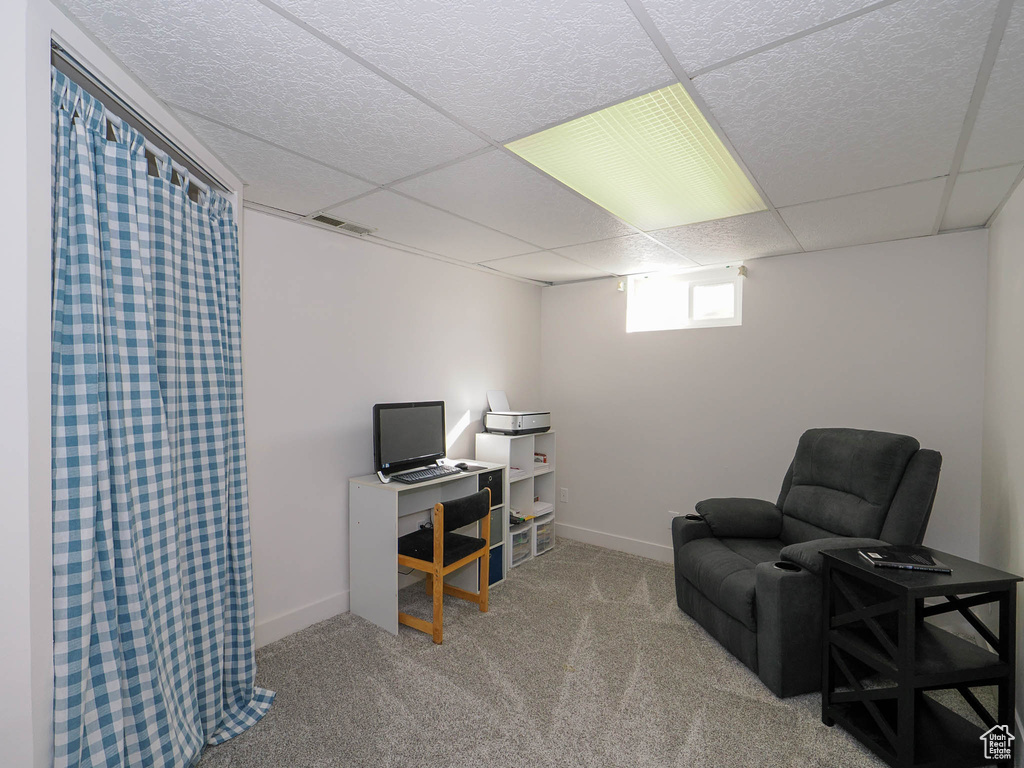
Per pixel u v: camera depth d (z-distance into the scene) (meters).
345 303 2.93
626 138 1.72
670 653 2.45
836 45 1.19
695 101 1.46
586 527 4.27
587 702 2.07
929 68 1.27
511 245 3.13
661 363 3.87
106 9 1.09
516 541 3.68
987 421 2.54
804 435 3.00
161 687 1.44
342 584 2.91
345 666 2.32
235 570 2.00
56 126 1.19
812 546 2.15
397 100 1.48
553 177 2.05
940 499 2.77
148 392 1.45
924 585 1.65
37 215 1.07
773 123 1.58
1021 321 1.96
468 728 1.91
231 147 1.81
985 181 2.02
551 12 1.08
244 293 2.45
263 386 2.53
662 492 3.86
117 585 1.35
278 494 2.60
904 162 1.86
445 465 3.35
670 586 3.29
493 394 4.00
